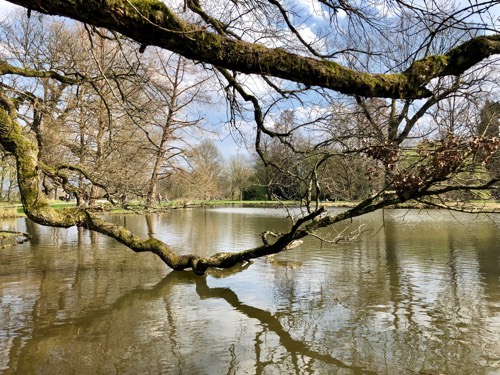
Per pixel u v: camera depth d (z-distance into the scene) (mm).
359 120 5027
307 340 5609
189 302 7363
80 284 8594
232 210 36125
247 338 5688
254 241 14992
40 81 11016
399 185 4051
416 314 6543
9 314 6648
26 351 5242
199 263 8883
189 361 4984
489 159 3523
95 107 11062
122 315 6633
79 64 10555
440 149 3600
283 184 6492
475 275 8977
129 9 2531
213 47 2809
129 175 11531
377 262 10555
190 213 31375
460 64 3258
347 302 7223
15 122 6781
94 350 5293
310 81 3066
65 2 2418
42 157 10984
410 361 4957
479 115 4445
